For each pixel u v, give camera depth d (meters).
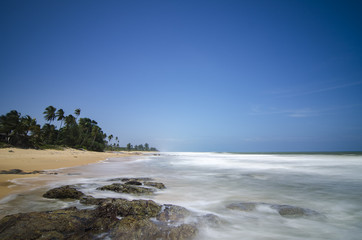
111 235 5.82
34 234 5.45
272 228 7.29
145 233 6.05
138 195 11.24
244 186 14.82
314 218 8.26
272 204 9.91
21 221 5.99
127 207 7.69
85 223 6.36
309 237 6.62
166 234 6.12
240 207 9.34
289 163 35.41
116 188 11.84
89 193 11.24
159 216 7.41
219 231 6.95
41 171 19.64
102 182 14.80
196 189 13.64
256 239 6.44
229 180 17.55
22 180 14.61
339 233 6.95
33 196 9.96
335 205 10.13
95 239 5.58
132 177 18.48
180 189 13.57
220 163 38.31
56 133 82.88
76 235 5.67
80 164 29.17
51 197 9.62
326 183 16.14
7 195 10.11
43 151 46.19
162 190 13.08
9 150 37.59
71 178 16.42
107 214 7.06
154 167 29.97
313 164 32.78
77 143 83.75
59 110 83.19
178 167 29.94
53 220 6.22
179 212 7.90
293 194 12.40
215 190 13.38
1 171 17.67
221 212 8.82
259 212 8.84
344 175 20.38
